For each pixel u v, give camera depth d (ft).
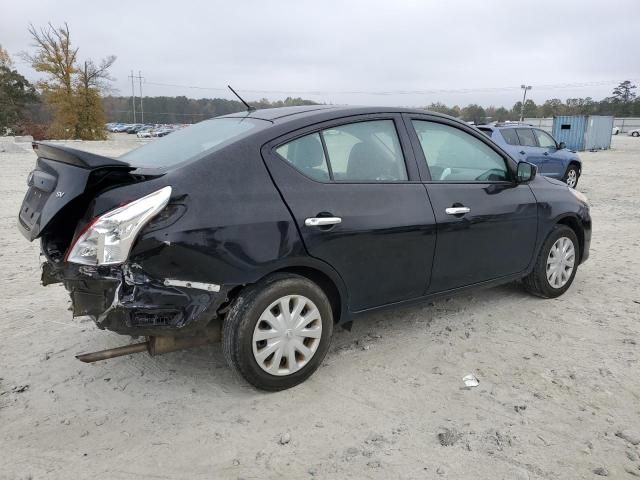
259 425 9.70
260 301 10.13
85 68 160.97
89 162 9.09
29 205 10.77
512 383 11.18
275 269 10.25
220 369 11.80
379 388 10.97
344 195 11.18
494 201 13.85
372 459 8.75
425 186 12.60
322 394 10.73
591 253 22.27
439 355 12.47
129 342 12.95
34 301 15.75
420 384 11.14
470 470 8.48
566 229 15.98
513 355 12.47
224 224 9.64
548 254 15.62
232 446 9.10
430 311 15.20
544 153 41.39
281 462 8.69
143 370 11.70
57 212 9.23
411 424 9.72
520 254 14.78
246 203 9.97
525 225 14.62
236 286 9.99
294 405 10.34
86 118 163.32
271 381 10.55
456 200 13.01
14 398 10.51
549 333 13.71
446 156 13.47
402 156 12.51
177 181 9.53
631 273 19.16
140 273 9.25
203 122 13.33
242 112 12.96
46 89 161.07
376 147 12.13
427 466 8.58
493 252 13.99
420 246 12.32
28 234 10.02
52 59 157.38
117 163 9.25
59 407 10.24
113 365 11.89
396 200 11.94
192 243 9.33
